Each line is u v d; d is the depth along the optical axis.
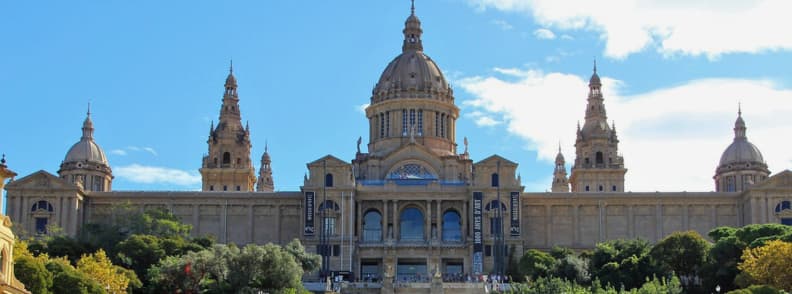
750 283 142.38
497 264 198.00
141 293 147.88
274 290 145.38
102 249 166.38
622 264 164.38
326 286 165.38
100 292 129.62
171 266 147.00
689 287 161.25
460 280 186.12
